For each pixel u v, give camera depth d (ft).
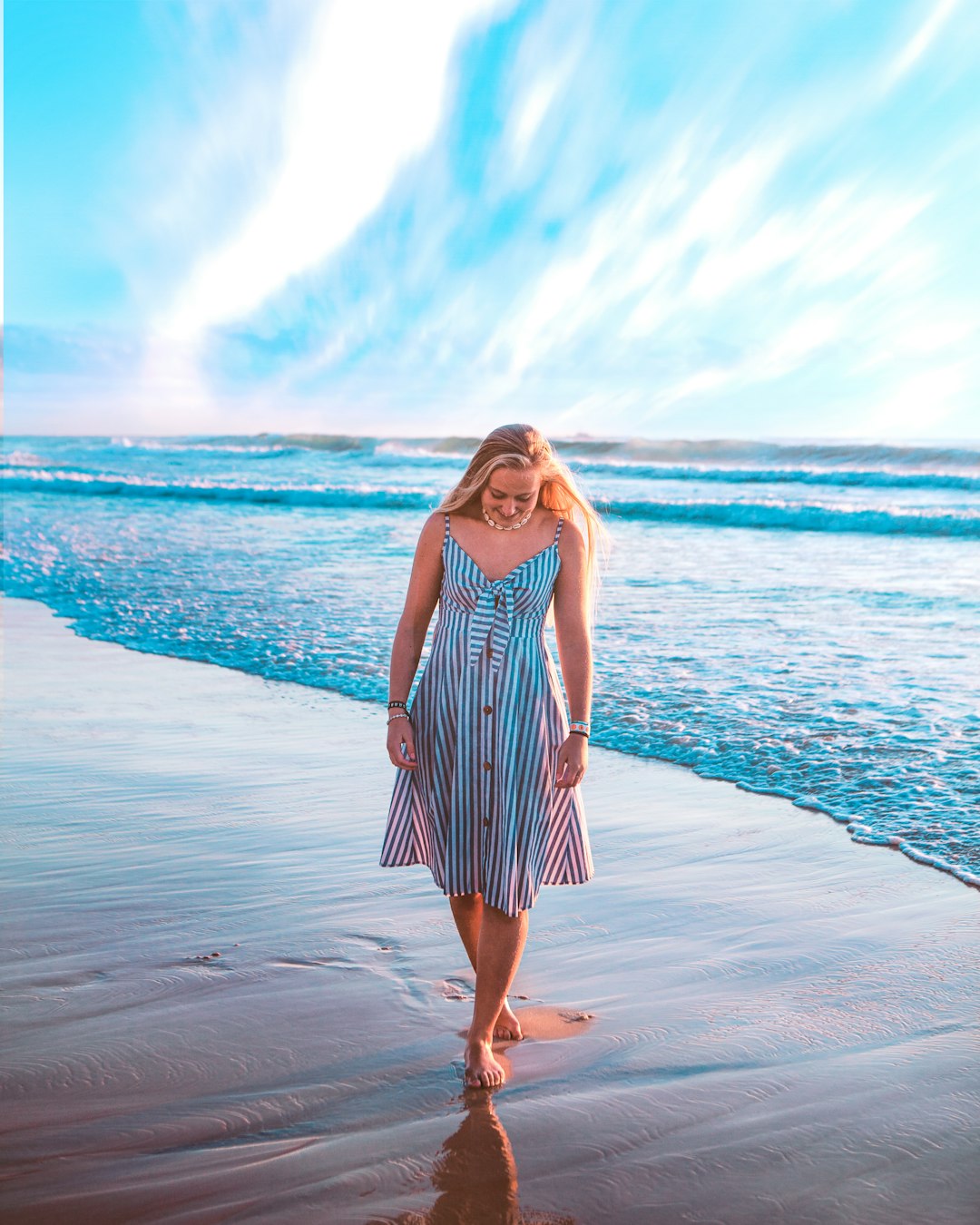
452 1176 6.43
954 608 31.04
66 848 12.76
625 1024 8.57
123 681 22.91
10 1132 6.87
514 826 8.22
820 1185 6.32
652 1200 6.19
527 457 8.33
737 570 40.70
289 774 16.06
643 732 18.24
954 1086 7.45
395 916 10.77
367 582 37.04
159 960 9.69
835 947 10.00
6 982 9.22
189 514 66.80
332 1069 7.77
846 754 16.48
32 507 70.74
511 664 8.36
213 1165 6.52
